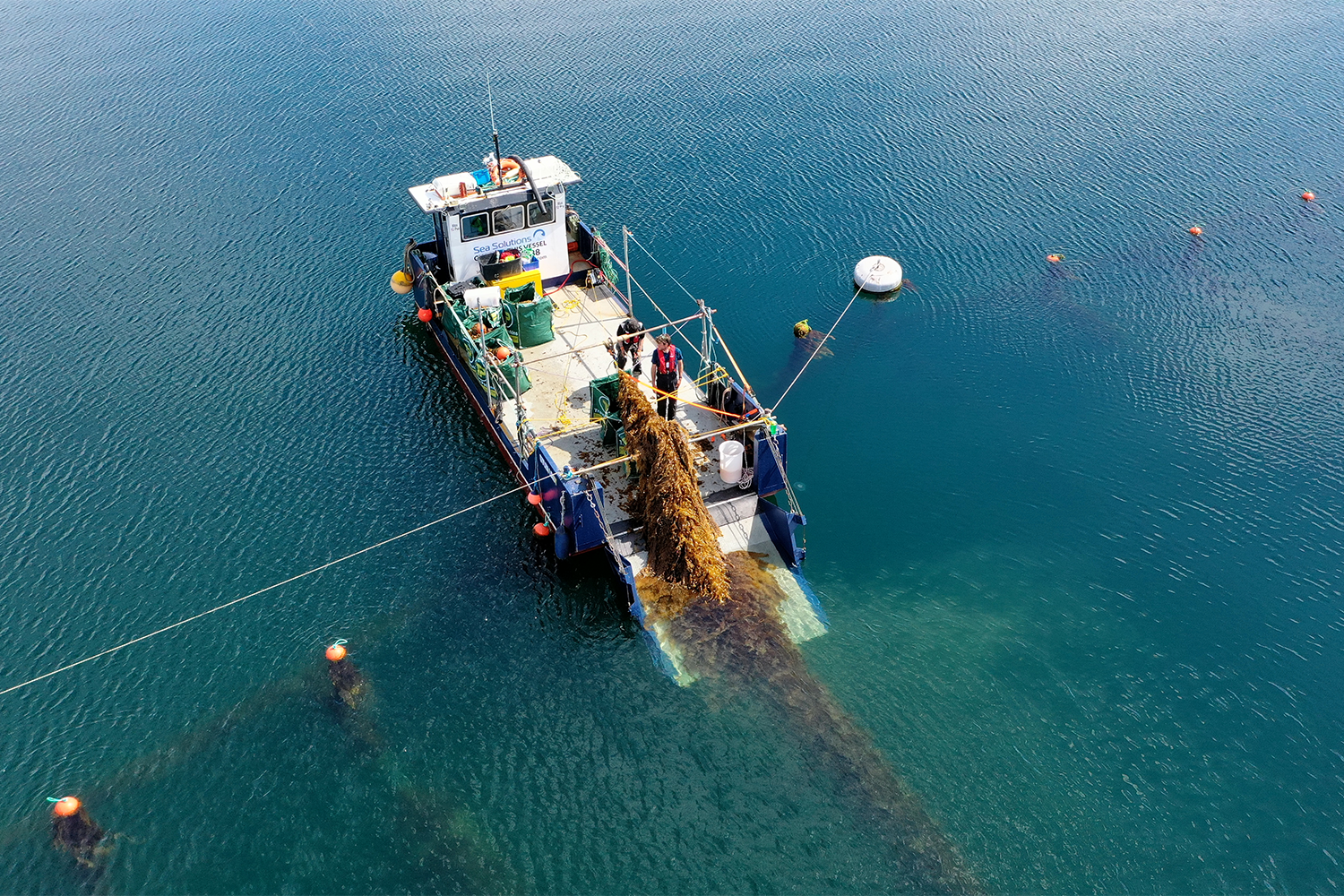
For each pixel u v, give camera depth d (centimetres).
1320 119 5022
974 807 2034
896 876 1914
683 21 6800
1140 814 2012
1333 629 2411
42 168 5081
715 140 5088
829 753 2147
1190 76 5588
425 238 4366
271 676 2433
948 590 2550
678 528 2456
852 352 3556
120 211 4659
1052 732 2181
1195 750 2131
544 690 2339
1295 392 3241
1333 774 2077
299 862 2016
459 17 7062
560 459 2755
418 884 1964
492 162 3403
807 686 2288
